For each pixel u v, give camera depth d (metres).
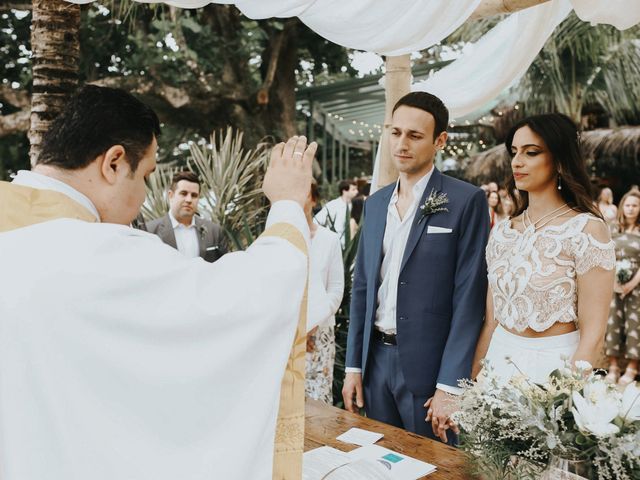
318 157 14.30
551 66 9.32
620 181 9.89
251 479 1.08
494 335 2.43
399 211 2.76
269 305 1.11
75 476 0.95
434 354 2.59
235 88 10.75
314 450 1.82
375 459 1.79
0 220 1.05
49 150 1.16
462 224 2.59
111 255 1.04
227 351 1.07
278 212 1.28
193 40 10.56
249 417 1.08
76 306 0.98
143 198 1.24
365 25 3.07
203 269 1.11
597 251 2.11
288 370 1.22
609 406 1.32
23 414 0.95
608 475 1.29
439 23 3.07
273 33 10.96
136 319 1.01
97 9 9.91
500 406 1.46
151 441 1.01
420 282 2.60
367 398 2.80
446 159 12.23
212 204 6.51
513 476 1.43
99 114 1.15
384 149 4.03
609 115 10.27
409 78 4.03
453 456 1.83
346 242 4.95
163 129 11.17
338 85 11.09
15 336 0.96
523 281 2.25
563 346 2.20
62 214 1.09
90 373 0.98
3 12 10.34
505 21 4.71
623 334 5.80
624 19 2.92
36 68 3.73
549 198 2.31
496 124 10.76
